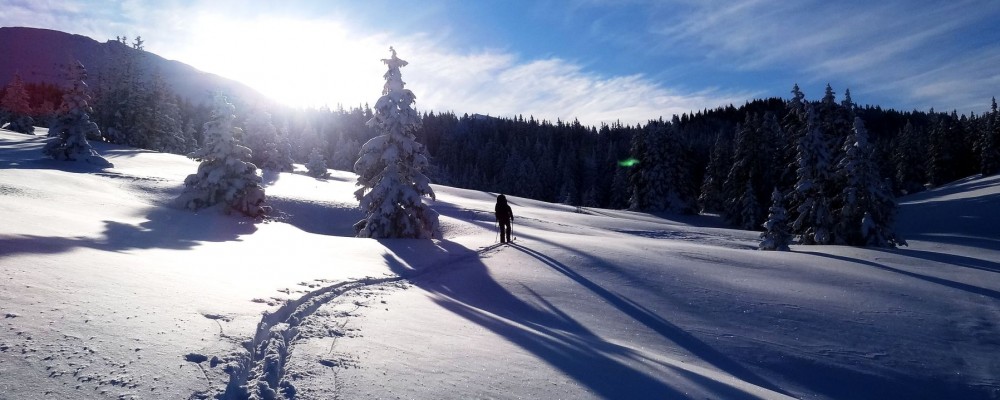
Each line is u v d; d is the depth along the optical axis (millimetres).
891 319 9602
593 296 10359
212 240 14312
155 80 62094
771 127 45375
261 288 7074
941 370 7746
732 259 14836
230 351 4230
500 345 5637
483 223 26453
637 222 35938
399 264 12523
